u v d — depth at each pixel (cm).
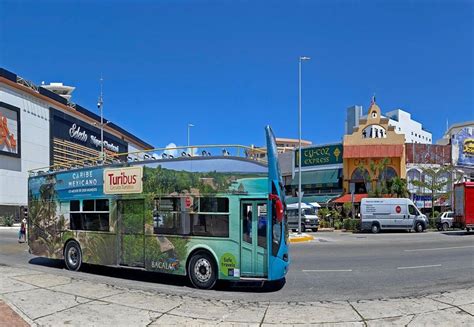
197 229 1023
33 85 5297
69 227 1299
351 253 1766
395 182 4325
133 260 1127
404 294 935
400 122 12075
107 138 7794
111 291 908
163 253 1068
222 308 792
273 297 916
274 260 963
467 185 3103
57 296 849
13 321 675
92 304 790
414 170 4803
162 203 1083
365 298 900
